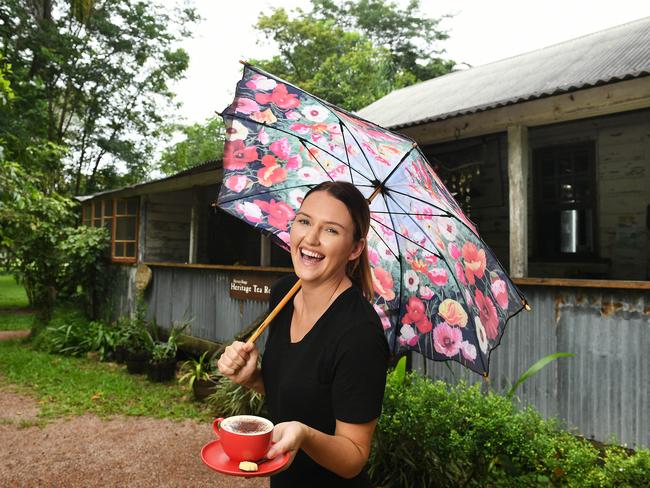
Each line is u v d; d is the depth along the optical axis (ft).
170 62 64.90
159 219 32.94
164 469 13.57
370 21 96.84
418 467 10.21
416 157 5.47
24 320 41.29
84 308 36.60
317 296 4.29
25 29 48.47
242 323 22.53
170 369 22.93
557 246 22.99
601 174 21.39
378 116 25.77
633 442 11.43
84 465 13.79
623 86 13.37
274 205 5.89
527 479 8.97
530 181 23.47
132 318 29.91
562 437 9.73
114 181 65.77
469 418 9.78
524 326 13.47
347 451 3.57
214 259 35.09
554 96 14.05
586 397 12.25
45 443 15.37
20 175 23.53
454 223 5.48
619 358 11.74
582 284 12.22
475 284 5.52
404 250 5.97
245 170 5.88
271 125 5.81
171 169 82.79
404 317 5.98
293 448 3.21
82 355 28.27
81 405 19.06
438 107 21.99
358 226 4.31
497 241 23.93
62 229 33.12
